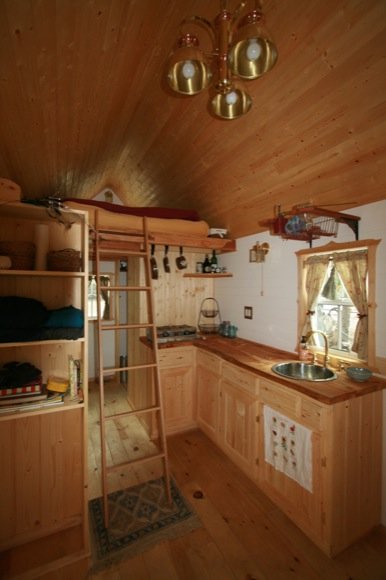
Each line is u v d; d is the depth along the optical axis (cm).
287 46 140
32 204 165
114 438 299
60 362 198
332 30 126
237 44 94
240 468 246
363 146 164
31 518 174
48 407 171
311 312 246
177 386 309
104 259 429
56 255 173
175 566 163
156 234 289
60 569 161
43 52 128
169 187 327
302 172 204
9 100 152
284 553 171
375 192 188
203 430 306
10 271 158
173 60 101
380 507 193
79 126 217
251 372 227
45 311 181
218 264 373
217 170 251
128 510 203
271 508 205
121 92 195
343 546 174
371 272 197
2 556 165
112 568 161
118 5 122
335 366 222
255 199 261
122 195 471
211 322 373
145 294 331
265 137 193
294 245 263
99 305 216
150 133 252
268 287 295
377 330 195
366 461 183
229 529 188
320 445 172
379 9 113
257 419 224
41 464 175
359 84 138
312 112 162
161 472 245
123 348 497
